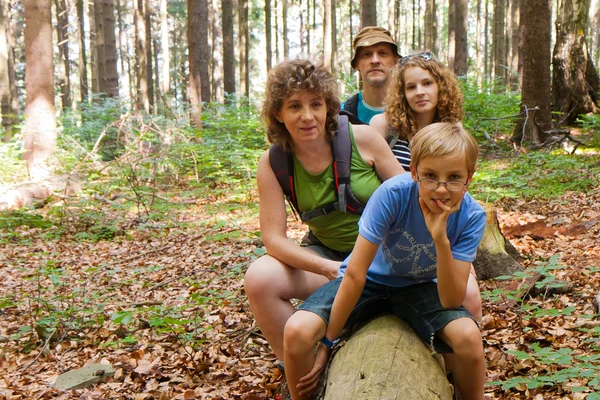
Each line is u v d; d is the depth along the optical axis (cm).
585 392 304
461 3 2158
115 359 427
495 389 326
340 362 219
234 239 797
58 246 860
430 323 228
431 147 201
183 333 443
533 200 838
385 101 339
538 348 333
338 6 4619
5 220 979
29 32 1278
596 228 646
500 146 1238
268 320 278
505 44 3881
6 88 2084
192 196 1174
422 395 190
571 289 469
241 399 345
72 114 1758
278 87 260
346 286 227
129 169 1130
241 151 1226
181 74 4666
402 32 5384
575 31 1494
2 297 610
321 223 286
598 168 966
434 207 208
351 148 275
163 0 2630
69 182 1128
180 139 1296
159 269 621
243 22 2856
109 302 572
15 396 378
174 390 369
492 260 505
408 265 235
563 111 1508
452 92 327
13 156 1287
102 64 2503
